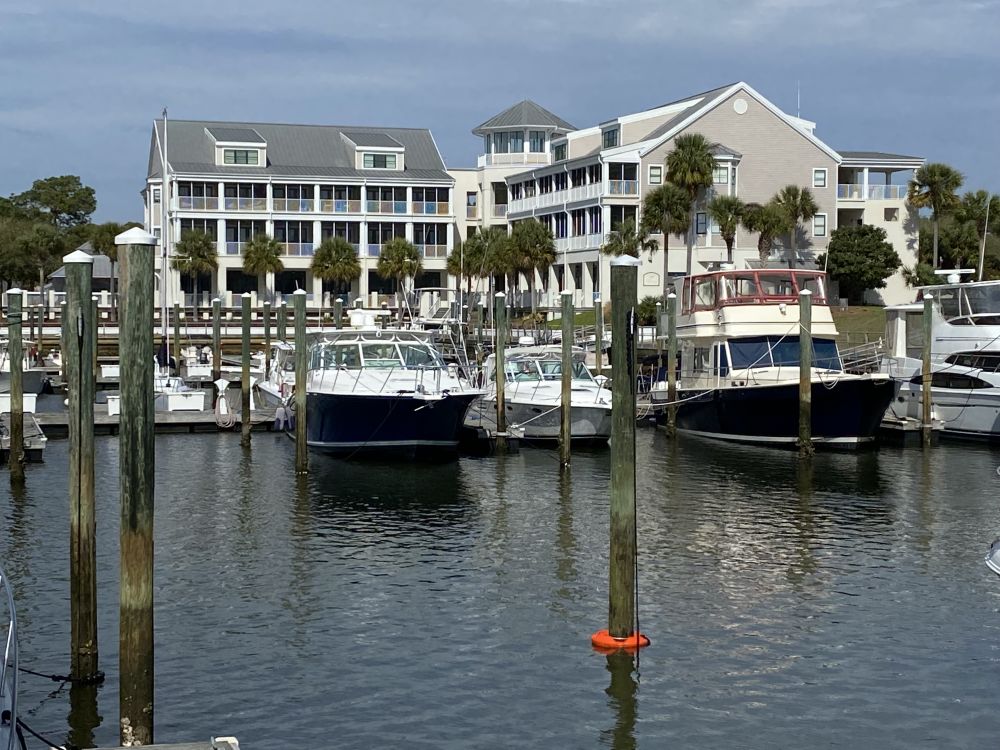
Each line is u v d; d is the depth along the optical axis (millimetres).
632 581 14820
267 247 74625
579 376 34188
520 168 83000
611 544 14773
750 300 34188
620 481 14523
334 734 12336
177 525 21781
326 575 18281
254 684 13656
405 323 57344
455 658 14492
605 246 65438
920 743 12164
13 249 90438
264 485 25969
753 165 69812
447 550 20016
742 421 32938
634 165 68938
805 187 70438
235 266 77875
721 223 63062
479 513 23156
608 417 32188
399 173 81000
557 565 19000
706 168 61781
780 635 15352
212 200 77188
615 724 12594
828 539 20844
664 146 68875
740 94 69312
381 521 22297
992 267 72375
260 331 66750
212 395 45438
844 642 15078
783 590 17469
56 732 12234
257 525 21828
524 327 60344
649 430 36688
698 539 20891
